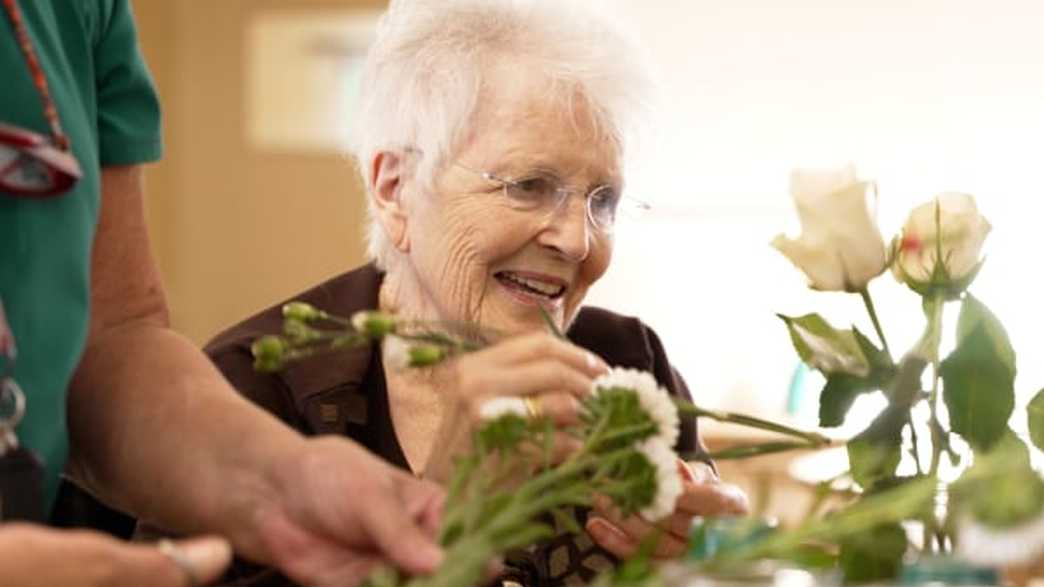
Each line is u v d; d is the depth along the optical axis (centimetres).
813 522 126
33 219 136
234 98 557
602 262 221
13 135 132
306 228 559
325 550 134
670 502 140
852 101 480
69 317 139
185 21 556
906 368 153
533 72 214
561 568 204
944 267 154
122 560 107
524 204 214
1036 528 121
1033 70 469
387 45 224
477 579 121
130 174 158
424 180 217
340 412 212
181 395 146
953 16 473
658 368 242
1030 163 470
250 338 216
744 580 115
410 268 225
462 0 221
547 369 157
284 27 553
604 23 223
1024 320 441
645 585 113
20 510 128
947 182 473
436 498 133
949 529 138
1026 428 159
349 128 236
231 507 137
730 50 485
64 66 143
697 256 488
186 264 561
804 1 480
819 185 155
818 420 168
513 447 140
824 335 159
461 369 160
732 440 374
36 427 136
